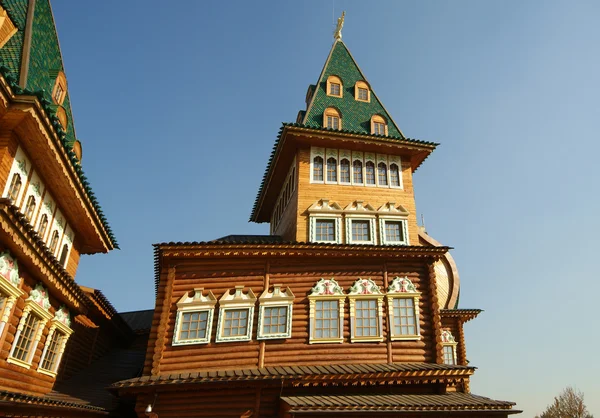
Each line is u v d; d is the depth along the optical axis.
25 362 15.19
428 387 17.27
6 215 11.32
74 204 18.09
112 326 26.77
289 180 25.31
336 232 21.88
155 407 16.23
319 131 22.83
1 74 11.48
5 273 13.02
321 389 16.47
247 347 17.80
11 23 15.41
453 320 30.03
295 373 16.03
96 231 20.44
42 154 14.88
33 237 12.98
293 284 19.14
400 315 19.03
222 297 18.61
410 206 23.23
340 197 22.75
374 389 16.78
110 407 18.39
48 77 17.66
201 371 17.16
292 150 24.20
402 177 24.00
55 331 17.92
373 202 22.97
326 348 18.03
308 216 22.00
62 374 20.19
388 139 23.56
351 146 23.77
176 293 18.61
